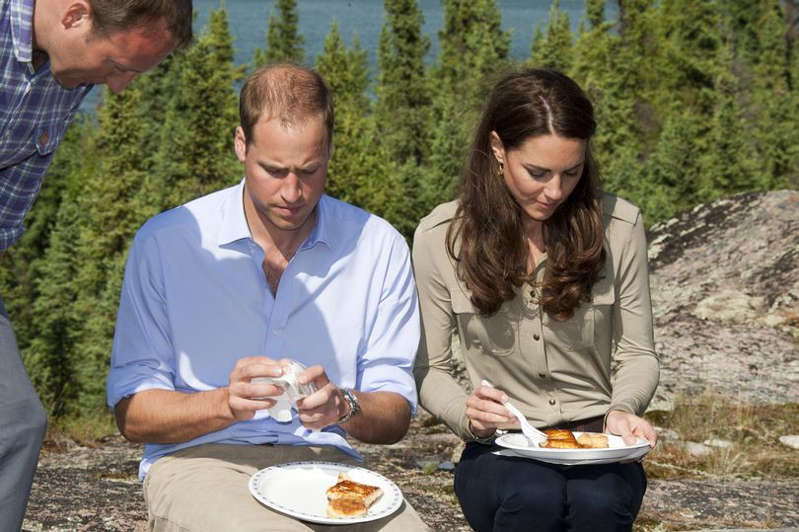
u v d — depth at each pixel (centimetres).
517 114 273
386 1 7906
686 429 660
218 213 277
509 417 277
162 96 7331
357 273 284
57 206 6431
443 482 527
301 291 277
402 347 289
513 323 299
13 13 239
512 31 8225
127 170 5734
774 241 1028
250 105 253
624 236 302
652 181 5891
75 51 242
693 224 1127
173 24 241
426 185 5406
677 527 436
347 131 5781
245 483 256
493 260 290
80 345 5212
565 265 289
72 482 500
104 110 5744
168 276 274
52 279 5488
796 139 6462
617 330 312
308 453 279
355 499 237
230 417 248
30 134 263
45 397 4862
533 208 279
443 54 8862
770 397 729
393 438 281
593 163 295
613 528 265
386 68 8012
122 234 5594
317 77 257
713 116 6856
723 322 904
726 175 5966
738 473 570
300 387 242
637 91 7262
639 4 7350
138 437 265
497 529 275
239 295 274
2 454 226
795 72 7844
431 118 7388
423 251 305
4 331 243
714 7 7212
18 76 248
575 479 269
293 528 230
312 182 256
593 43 7181
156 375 271
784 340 855
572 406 304
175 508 250
